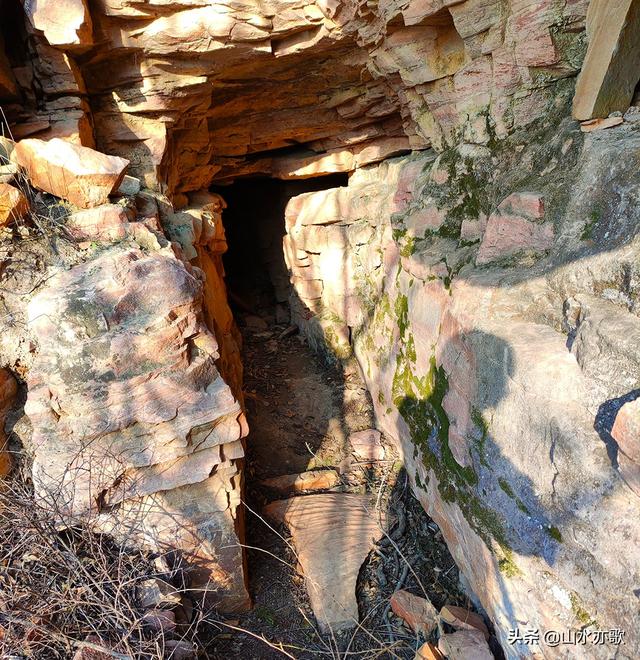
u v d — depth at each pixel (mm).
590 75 2350
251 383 5324
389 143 5109
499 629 2424
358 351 5223
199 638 2855
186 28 3951
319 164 5699
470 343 2461
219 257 6031
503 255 2713
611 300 1939
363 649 2828
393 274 4148
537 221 2545
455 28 3260
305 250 5816
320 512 3719
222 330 4758
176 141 5109
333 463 4293
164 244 3207
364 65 4270
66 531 2719
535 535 1986
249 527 3643
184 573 2916
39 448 2656
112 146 4613
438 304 3123
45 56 3832
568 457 1768
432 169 3715
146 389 2670
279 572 3352
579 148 2498
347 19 3734
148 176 4688
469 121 3344
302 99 4996
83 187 3086
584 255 2135
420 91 3721
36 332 2621
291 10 3854
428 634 2775
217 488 2908
